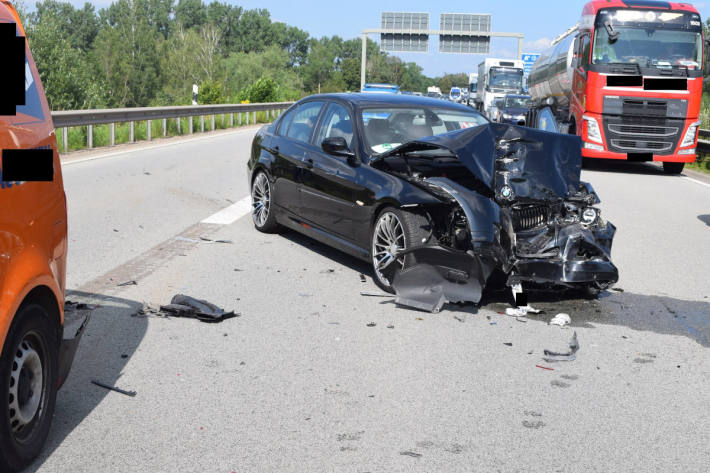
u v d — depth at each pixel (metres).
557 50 23.84
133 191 11.96
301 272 7.01
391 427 3.73
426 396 4.15
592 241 6.29
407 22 58.28
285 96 57.69
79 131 20.95
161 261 7.25
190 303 5.63
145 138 24.53
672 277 7.33
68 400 3.95
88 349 4.73
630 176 18.22
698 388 4.42
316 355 4.77
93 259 7.23
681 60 18.08
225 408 3.90
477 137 6.30
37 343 3.24
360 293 6.33
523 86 45.25
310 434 3.62
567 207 6.43
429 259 5.99
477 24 58.19
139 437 3.54
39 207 3.32
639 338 5.38
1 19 3.29
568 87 21.00
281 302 5.98
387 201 6.38
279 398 4.05
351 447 3.49
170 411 3.84
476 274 5.86
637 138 18.22
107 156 17.75
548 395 4.23
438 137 6.43
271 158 8.59
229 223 9.47
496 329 5.48
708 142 21.95
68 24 155.88
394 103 7.76
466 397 4.16
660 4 18.41
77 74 53.09
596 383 4.45
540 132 6.64
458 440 3.61
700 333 5.54
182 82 94.31
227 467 3.26
